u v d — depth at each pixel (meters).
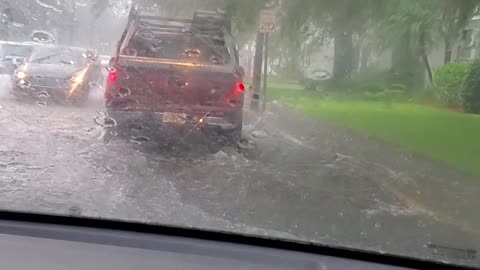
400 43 18.41
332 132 13.39
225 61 10.24
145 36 10.16
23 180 6.95
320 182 8.38
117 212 5.26
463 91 16.94
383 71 19.31
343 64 19.70
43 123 11.29
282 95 18.89
